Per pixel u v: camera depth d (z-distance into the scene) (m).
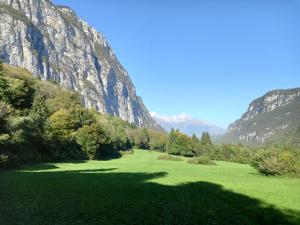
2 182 41.16
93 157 113.31
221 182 50.59
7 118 71.25
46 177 48.44
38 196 31.39
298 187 46.47
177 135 186.25
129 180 49.12
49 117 112.19
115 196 33.38
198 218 25.11
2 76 98.50
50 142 91.56
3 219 22.47
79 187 38.53
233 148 175.75
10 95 102.00
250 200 33.56
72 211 25.59
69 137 106.56
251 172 80.19
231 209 28.75
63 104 140.12
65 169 68.31
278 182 53.62
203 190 40.53
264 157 68.00
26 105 112.44
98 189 37.56
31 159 78.50
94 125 115.25
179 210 27.72
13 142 70.62
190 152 180.75
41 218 23.12
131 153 163.00
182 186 44.00
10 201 28.59
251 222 24.17
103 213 25.45
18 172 56.47
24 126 79.69
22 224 21.42
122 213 25.80
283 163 64.50
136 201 31.02
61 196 31.92
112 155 138.12
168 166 94.44
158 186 42.94
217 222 24.02
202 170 82.44
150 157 147.62
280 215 26.80
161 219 24.41
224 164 127.81
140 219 24.12
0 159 59.03
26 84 119.50
